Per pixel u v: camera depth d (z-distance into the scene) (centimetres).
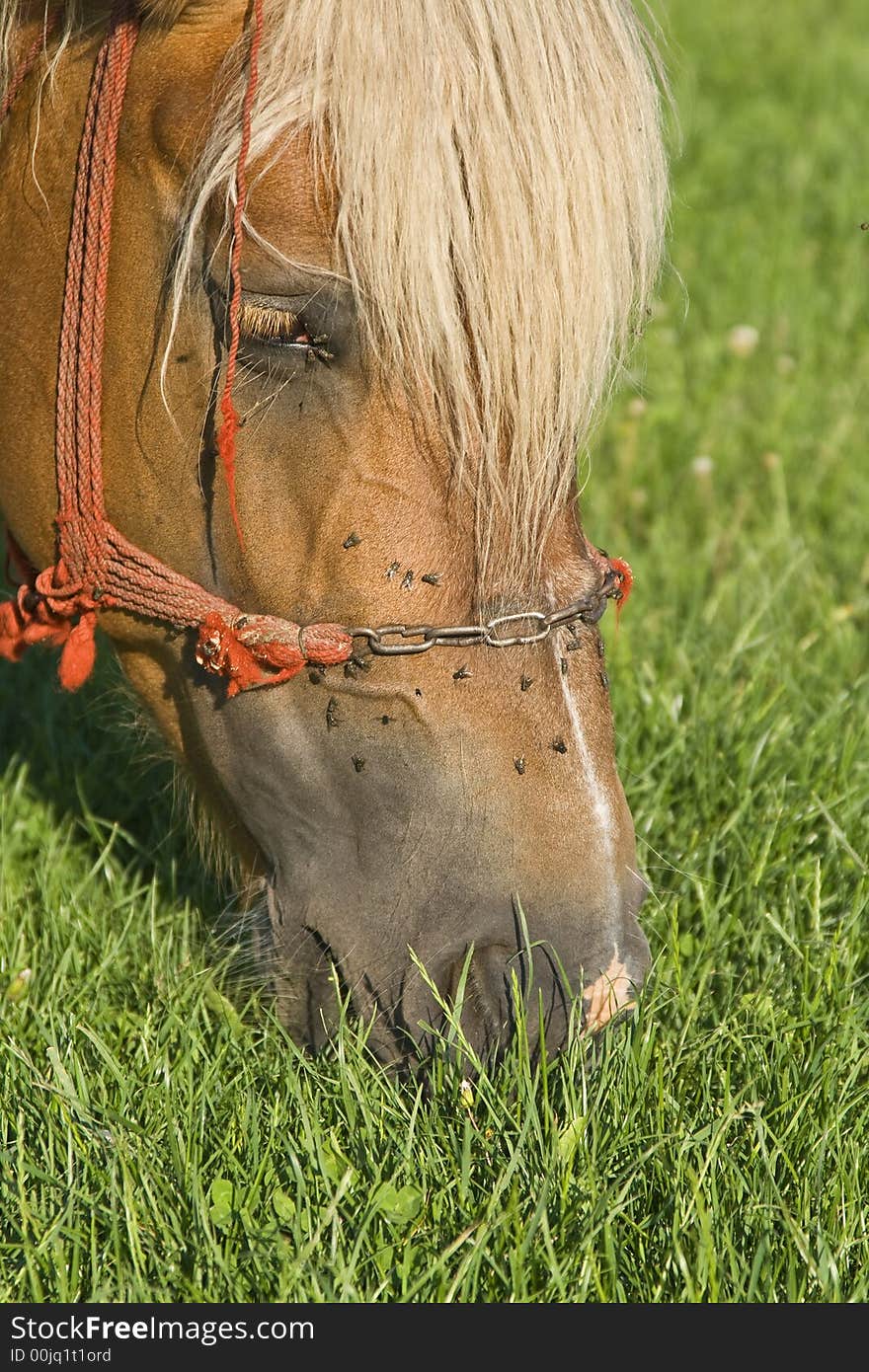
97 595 291
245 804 294
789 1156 295
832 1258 270
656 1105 302
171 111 258
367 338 250
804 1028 333
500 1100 280
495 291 245
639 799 418
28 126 280
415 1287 258
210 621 275
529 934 267
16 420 294
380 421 256
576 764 268
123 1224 278
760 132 1078
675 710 448
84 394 276
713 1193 277
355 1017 291
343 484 259
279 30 251
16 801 436
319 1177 285
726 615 520
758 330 746
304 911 287
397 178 241
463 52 243
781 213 910
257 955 312
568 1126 281
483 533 259
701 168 990
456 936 271
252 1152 289
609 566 287
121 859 421
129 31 264
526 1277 265
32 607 303
